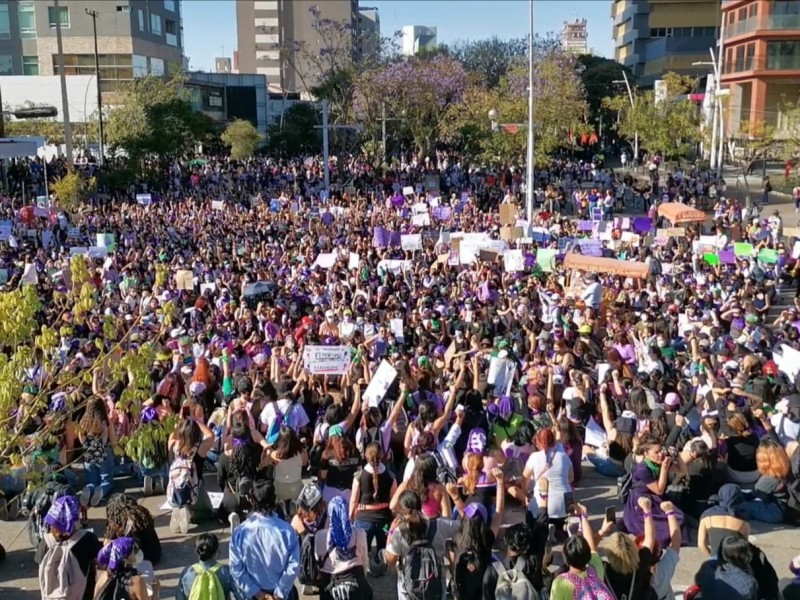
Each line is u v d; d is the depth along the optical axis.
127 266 22.91
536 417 10.52
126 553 6.44
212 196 47.56
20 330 7.13
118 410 9.86
